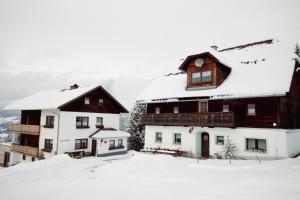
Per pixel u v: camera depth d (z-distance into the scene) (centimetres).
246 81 2166
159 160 2053
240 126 2152
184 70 2609
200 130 2380
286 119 2056
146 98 2761
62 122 2908
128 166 1842
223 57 2491
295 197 880
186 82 2691
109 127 3503
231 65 2475
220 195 991
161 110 2756
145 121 2780
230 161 1827
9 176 1820
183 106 2572
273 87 1944
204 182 1267
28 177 1741
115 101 3572
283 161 1727
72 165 2256
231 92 2127
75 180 1516
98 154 3033
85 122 3191
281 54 2266
